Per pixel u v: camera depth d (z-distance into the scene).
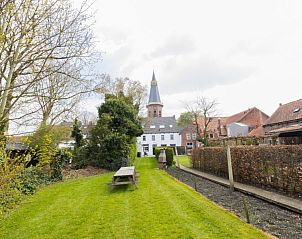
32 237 5.24
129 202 7.79
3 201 5.64
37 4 4.95
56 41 5.16
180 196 8.22
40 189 10.95
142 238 4.78
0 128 5.61
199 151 18.39
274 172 8.82
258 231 4.78
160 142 56.81
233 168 12.19
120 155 19.22
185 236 4.70
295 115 28.84
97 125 19.91
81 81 5.77
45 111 7.08
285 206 6.70
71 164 18.44
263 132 35.06
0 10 4.37
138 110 27.69
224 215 5.88
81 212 6.94
